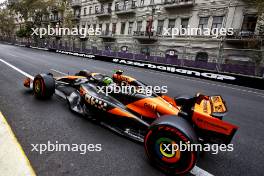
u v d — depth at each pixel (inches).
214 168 97.5
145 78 419.8
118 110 119.3
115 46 938.1
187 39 783.7
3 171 77.3
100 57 868.6
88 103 135.5
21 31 1700.3
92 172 84.7
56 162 89.0
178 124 82.2
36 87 172.7
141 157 99.3
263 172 98.8
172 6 818.8
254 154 116.8
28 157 90.2
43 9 1611.7
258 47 533.0
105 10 1202.6
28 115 136.3
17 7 1691.7
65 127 123.7
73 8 1485.0
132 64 729.0
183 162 82.7
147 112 115.8
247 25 641.0
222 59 631.8
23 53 751.1
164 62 648.4
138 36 941.8
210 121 89.9
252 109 232.4
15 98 169.2
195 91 320.5
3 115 132.6
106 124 127.4
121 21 1099.9
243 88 422.0
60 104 163.5
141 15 978.7
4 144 94.7
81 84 157.4
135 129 115.3
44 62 498.0
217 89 369.1
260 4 529.0
